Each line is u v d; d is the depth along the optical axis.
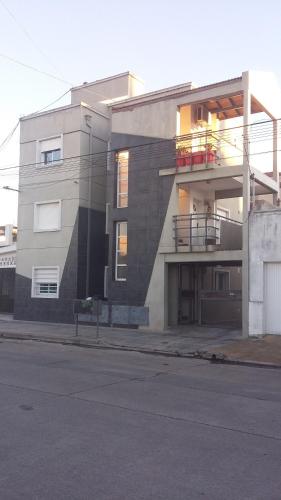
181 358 14.99
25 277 25.36
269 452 5.97
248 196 18.83
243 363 14.25
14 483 4.89
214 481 5.02
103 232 25.00
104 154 25.14
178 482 4.98
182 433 6.71
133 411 7.85
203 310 22.84
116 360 13.91
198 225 20.53
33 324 23.58
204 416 7.67
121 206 22.58
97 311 18.77
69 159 24.16
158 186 21.20
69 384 9.93
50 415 7.49
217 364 13.97
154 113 21.56
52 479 5.00
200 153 20.20
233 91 19.56
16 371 11.38
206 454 5.85
